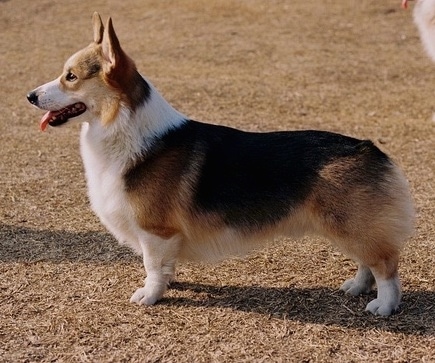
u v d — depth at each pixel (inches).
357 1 186.4
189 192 66.0
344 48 149.5
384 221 65.6
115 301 68.8
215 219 66.4
